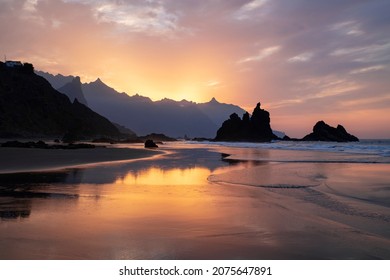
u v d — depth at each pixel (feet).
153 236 25.96
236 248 23.80
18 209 34.17
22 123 428.97
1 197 40.57
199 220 31.09
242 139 615.16
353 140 578.25
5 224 28.43
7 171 66.80
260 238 26.17
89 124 573.33
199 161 106.93
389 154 160.97
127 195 43.27
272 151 196.34
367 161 112.37
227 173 71.82
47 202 37.86
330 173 74.08
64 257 21.45
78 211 33.65
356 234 27.89
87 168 74.02
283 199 43.06
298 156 141.79
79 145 178.40
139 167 80.38
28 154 111.24
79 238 25.02
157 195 43.83
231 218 32.09
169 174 68.03
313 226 29.96
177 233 26.91
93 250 22.76
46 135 442.50
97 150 157.07
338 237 26.89
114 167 78.48
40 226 27.91
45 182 52.90
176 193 45.75
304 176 67.92
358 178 65.46
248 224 30.09
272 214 34.17
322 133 575.79
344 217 33.91
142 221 30.27
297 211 36.09
